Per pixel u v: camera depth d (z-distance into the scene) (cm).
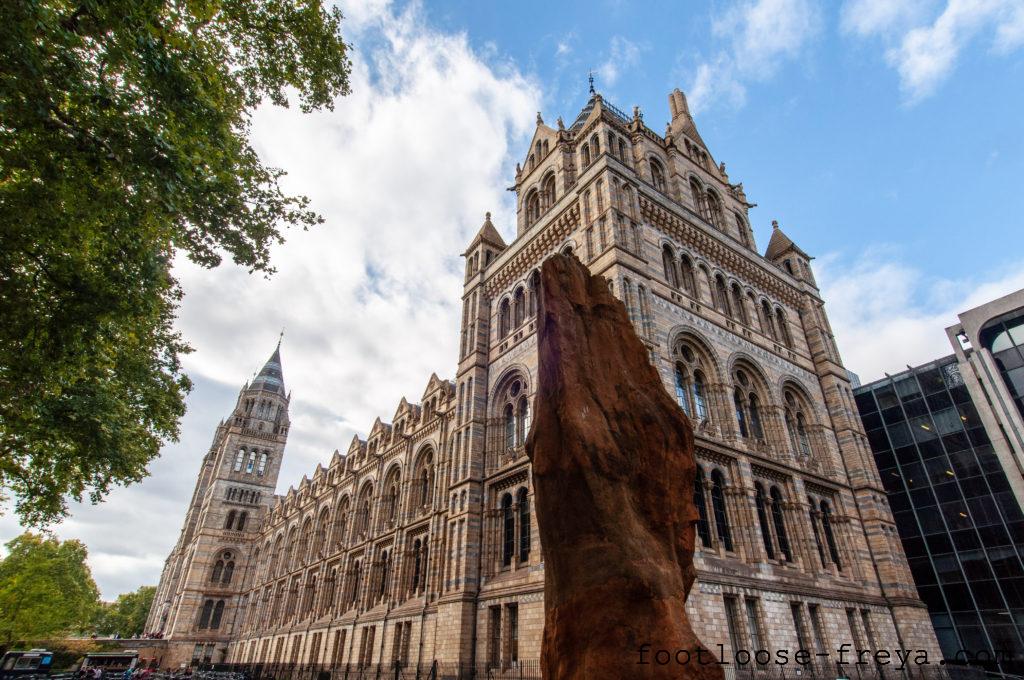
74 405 1938
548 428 1141
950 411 4094
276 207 1825
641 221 3353
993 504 3709
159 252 1809
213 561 8844
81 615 7962
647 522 1083
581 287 1349
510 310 3844
